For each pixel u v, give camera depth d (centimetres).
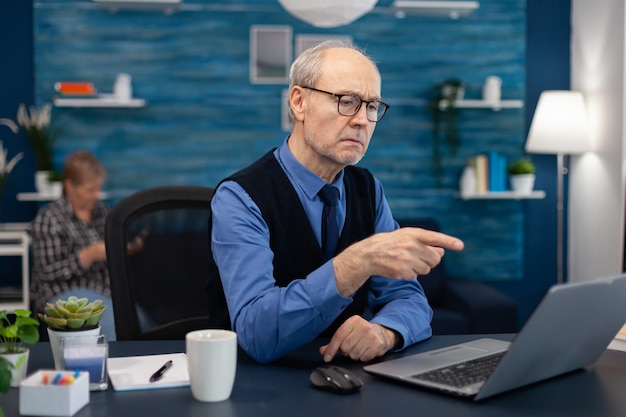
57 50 463
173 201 198
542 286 509
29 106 465
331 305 139
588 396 123
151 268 192
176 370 134
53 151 466
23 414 111
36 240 378
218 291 171
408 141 488
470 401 119
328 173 174
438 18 486
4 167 450
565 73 503
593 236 484
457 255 497
